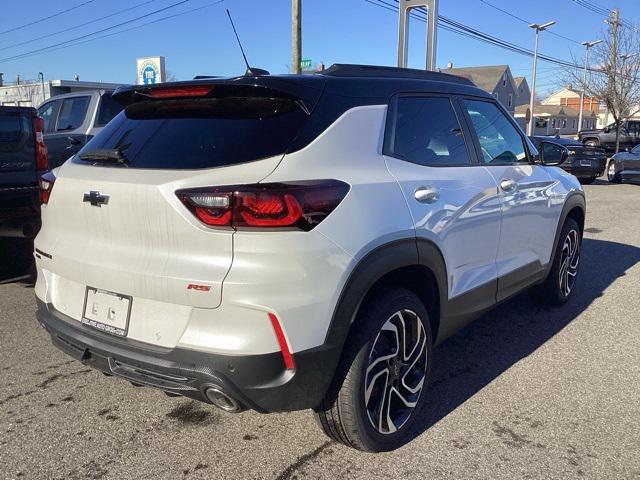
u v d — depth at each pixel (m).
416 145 3.18
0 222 5.29
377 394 2.84
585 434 3.11
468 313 3.52
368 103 2.92
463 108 3.71
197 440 3.02
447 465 2.81
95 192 2.65
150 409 3.34
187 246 2.38
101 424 3.17
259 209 2.28
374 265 2.61
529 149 4.46
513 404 3.43
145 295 2.48
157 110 2.97
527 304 5.35
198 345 2.35
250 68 2.89
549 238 4.62
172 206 2.39
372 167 2.81
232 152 2.49
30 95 28.84
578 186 5.18
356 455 2.89
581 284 6.05
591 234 8.96
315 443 3.00
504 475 2.74
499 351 4.25
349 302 2.52
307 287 2.37
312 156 2.53
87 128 8.16
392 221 2.74
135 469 2.77
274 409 2.45
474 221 3.43
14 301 5.29
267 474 2.74
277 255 2.30
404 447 2.97
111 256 2.60
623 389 3.63
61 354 4.11
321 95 2.73
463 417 3.28
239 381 2.33
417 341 3.02
